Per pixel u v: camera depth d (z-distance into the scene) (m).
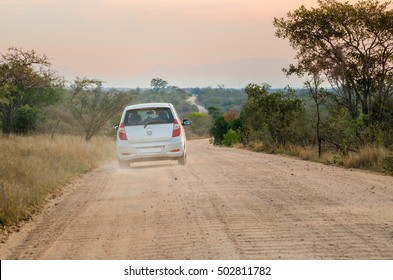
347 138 38.50
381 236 13.52
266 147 55.00
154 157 31.25
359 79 41.78
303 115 51.84
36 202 21.30
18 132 69.44
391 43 41.41
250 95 56.56
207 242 13.49
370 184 23.17
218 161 37.50
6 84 56.19
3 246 14.60
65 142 46.34
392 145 34.50
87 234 15.31
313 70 42.06
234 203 18.92
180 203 19.42
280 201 19.03
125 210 18.70
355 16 41.53
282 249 12.59
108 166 36.75
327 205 18.00
